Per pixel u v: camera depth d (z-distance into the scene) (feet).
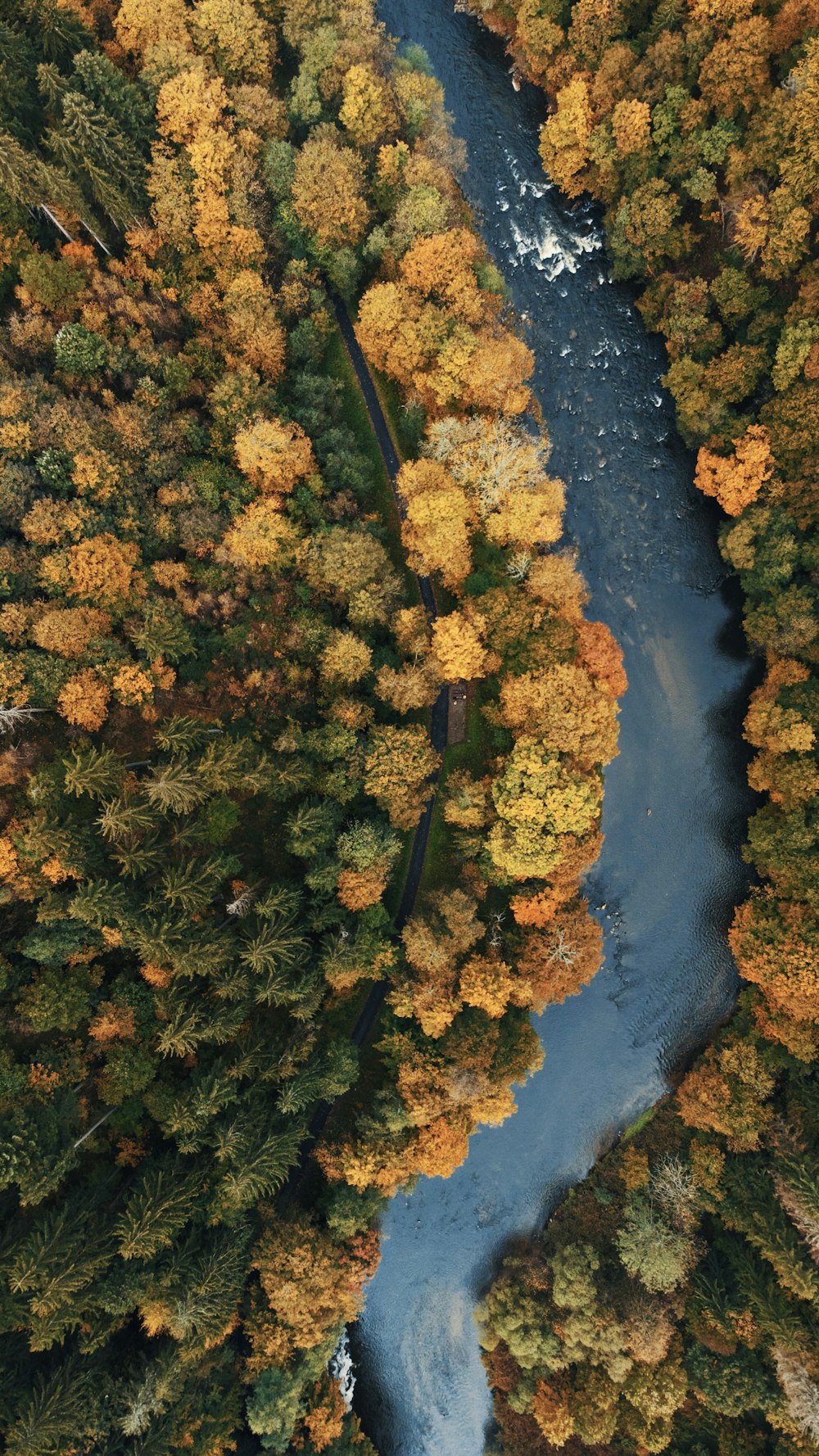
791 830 219.20
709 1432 213.87
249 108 212.02
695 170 220.64
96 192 195.00
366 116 217.15
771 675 234.38
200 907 188.65
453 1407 240.32
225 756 188.03
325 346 241.76
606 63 224.33
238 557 205.16
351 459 221.87
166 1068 199.93
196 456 213.87
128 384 203.82
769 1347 204.54
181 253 212.43
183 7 212.84
